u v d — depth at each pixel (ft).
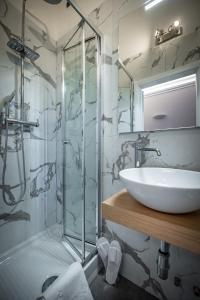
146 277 3.66
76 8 3.70
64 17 5.27
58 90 5.65
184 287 3.14
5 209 4.34
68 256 4.34
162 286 3.42
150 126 3.58
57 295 2.70
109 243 4.19
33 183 5.08
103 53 4.28
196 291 3.01
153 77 3.59
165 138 3.35
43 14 5.04
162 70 3.47
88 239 4.66
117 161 4.16
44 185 5.45
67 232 5.21
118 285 3.83
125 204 2.46
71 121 5.21
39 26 5.04
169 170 2.99
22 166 4.72
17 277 3.67
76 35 4.92
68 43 5.23
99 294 3.61
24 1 4.30
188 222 1.90
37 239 5.10
